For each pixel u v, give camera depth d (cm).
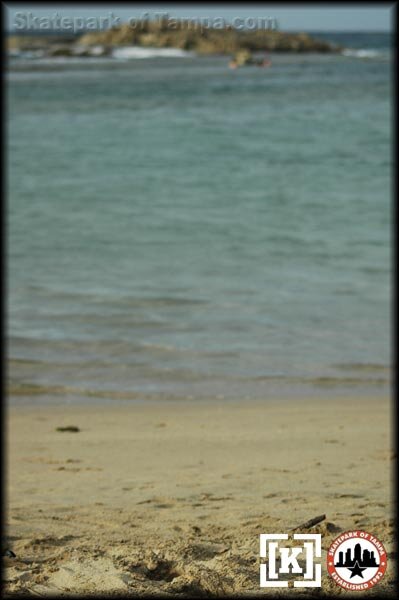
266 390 2964
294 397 2900
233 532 1468
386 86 17925
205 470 2048
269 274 4416
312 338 3469
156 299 3953
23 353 3269
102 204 6406
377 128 10800
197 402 2850
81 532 1504
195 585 1130
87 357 3250
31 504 1736
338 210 6125
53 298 3966
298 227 5581
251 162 8444
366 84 18600
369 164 8181
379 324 3628
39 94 16488
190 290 4122
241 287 4172
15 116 12794
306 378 3073
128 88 17838
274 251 4922
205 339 3450
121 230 5497
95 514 1647
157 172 7875
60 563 1258
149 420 2630
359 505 1689
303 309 3831
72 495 1820
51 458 2184
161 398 2883
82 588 1120
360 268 4531
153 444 2341
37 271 4459
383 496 1770
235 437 2414
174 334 3500
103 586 1125
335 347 3366
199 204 6419
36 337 3444
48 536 1462
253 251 4931
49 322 3625
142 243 5128
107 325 3597
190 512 1659
